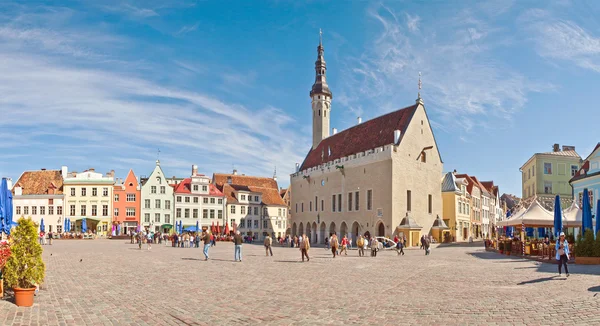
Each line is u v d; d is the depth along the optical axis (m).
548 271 25.62
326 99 107.12
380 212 73.19
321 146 101.50
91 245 64.50
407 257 42.25
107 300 16.86
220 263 34.31
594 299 15.40
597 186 49.09
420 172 76.62
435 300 16.30
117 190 100.50
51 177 102.81
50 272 26.86
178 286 20.81
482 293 17.66
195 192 105.50
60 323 12.94
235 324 12.88
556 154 72.75
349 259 39.41
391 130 78.75
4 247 15.81
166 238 78.75
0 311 14.27
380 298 17.03
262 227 113.50
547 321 12.43
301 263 34.59
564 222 41.44
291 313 14.33
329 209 87.69
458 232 85.00
